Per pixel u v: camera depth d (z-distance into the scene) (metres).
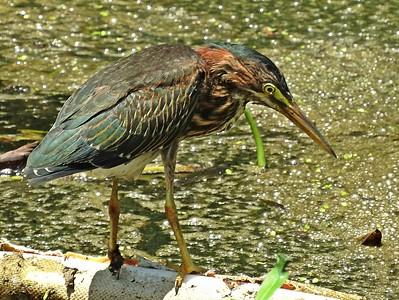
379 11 18.55
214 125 10.77
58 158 9.65
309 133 10.85
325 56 16.89
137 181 13.50
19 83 16.19
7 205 12.95
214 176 13.67
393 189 13.30
